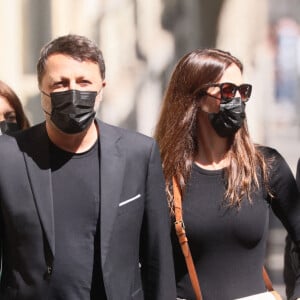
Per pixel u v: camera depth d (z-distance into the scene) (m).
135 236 9.08
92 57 8.89
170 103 10.45
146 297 9.33
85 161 9.03
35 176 8.88
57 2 30.30
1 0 28.92
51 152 9.00
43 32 29.77
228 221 9.85
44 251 8.75
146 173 9.23
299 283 10.34
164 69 35.84
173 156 10.19
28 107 28.30
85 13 32.47
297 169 11.69
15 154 9.01
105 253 8.78
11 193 8.88
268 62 54.31
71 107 8.73
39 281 8.72
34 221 8.77
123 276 8.92
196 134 10.30
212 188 10.03
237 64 10.22
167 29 35.84
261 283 10.01
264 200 10.11
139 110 35.47
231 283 9.84
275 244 20.62
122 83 35.19
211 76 10.08
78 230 8.83
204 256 9.88
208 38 33.53
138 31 35.47
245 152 10.13
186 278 9.91
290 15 80.00
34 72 29.22
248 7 35.66
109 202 8.88
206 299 9.82
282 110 76.25
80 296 8.73
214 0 33.41
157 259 9.25
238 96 10.09
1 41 28.83
